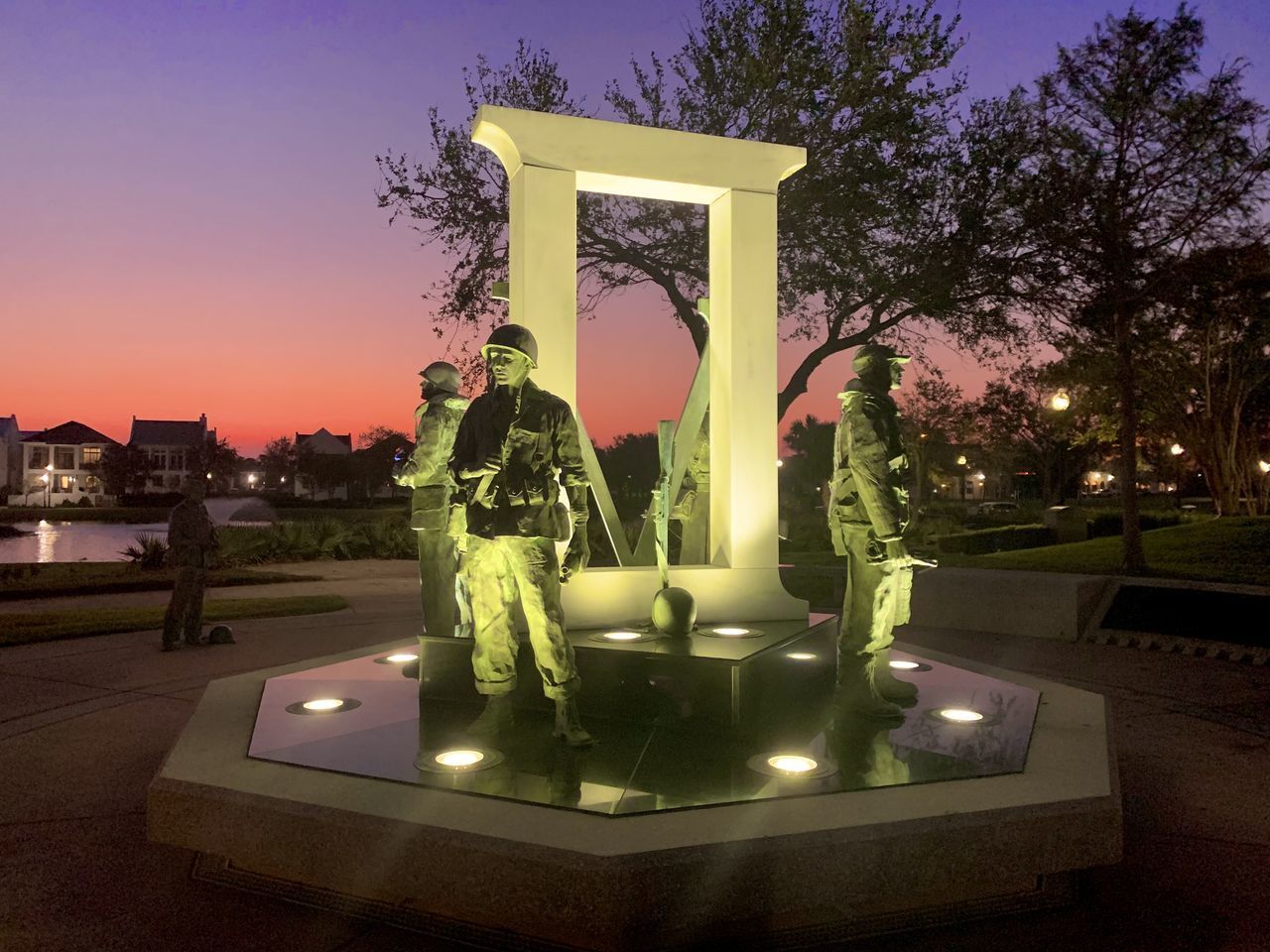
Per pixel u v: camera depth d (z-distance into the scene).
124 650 10.39
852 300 18.42
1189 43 15.91
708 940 3.26
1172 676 8.88
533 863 3.09
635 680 4.98
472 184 18.53
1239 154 15.79
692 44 18.59
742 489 6.54
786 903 3.20
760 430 6.61
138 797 5.15
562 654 4.56
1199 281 16.22
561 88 18.62
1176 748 6.32
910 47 17.14
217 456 103.00
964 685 6.14
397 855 3.34
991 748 4.49
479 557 4.65
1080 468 52.66
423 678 5.52
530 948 3.26
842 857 3.27
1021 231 17.14
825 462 56.59
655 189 6.75
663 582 6.12
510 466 4.52
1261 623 10.14
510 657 4.73
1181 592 11.08
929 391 51.91
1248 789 5.40
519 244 6.19
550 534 4.53
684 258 18.73
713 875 3.11
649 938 3.11
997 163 17.09
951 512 42.34
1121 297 16.47
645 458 19.48
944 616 12.20
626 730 4.86
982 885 3.49
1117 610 11.20
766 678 5.02
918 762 4.25
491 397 4.59
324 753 4.31
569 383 6.23
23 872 4.10
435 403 6.34
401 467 6.41
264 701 5.46
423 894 3.30
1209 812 5.00
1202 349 28.66
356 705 5.37
